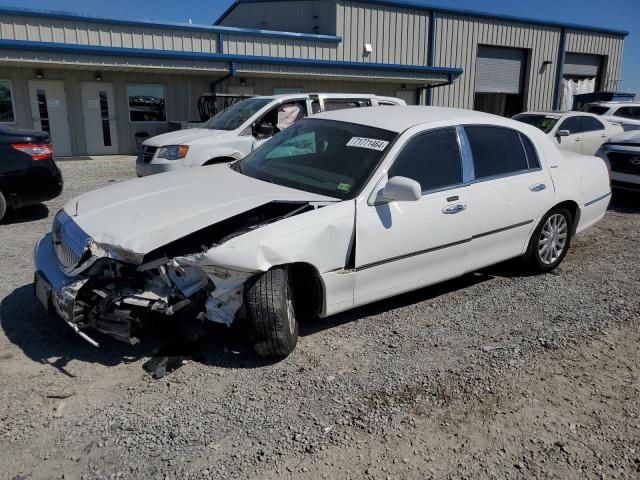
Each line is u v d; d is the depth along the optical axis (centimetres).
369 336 422
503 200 490
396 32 2314
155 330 415
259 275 359
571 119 1273
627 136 938
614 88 3108
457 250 464
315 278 390
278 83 2061
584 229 595
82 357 378
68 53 1502
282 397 338
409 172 432
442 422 318
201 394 339
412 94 2386
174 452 288
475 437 305
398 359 388
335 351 397
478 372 371
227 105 1742
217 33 1912
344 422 315
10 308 452
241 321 392
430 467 281
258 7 2600
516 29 2636
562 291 522
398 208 418
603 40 2973
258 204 383
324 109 954
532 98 2798
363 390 348
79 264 353
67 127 1736
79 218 385
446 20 2425
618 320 457
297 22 2378
